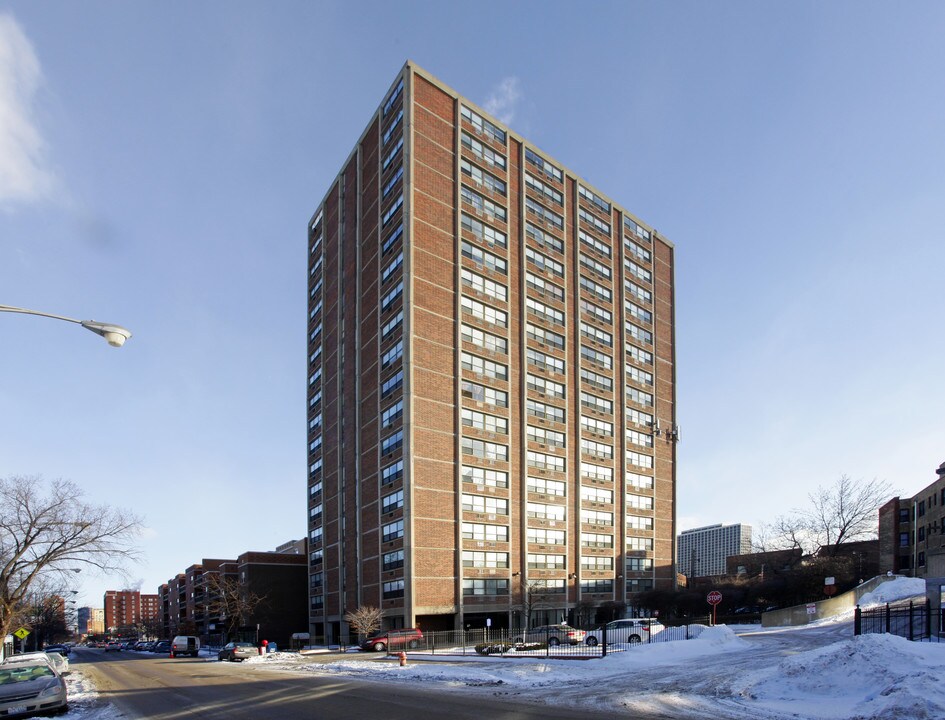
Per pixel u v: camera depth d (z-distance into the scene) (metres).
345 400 65.56
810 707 13.95
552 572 59.47
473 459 55.34
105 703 18.91
